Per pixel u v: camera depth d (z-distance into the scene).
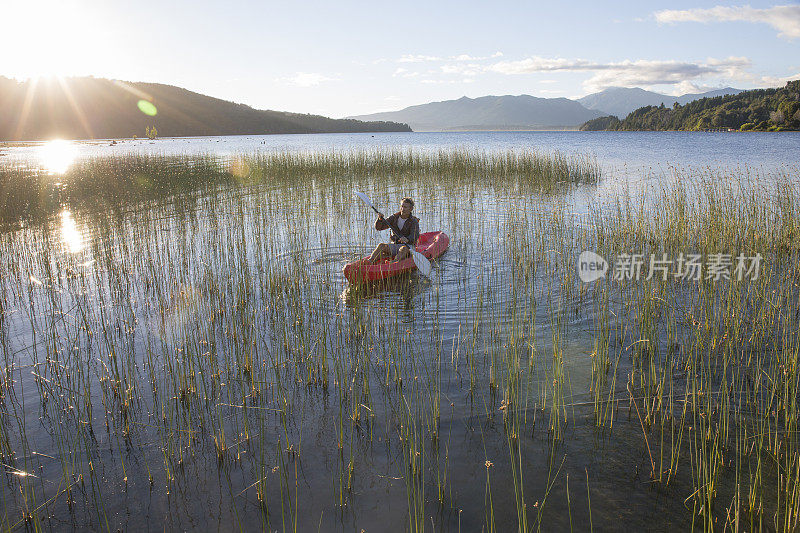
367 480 3.74
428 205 14.67
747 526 3.20
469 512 3.40
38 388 5.12
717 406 4.57
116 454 4.11
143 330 6.48
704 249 8.95
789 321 6.08
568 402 4.74
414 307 7.16
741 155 32.38
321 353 5.76
